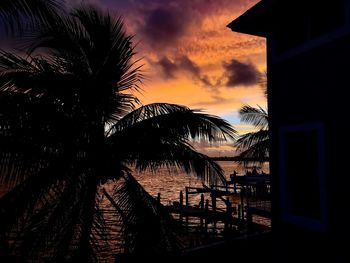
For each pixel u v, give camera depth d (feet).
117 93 25.44
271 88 24.22
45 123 19.25
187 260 27.89
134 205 21.90
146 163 23.57
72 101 21.74
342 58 18.71
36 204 20.11
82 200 21.93
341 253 18.02
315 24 21.80
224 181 23.72
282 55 23.24
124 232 21.68
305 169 21.61
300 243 20.90
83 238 21.54
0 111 17.58
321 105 19.89
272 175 23.53
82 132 22.02
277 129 23.30
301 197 21.49
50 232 19.99
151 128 22.71
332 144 19.03
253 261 30.58
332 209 18.83
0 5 12.14
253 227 47.37
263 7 22.33
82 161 22.26
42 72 21.77
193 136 22.79
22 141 18.02
